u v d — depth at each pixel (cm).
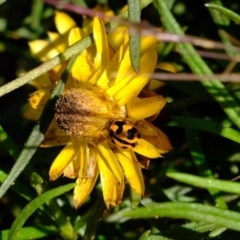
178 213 9
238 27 12
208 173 12
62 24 13
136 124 11
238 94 11
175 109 12
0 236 12
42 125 11
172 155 13
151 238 11
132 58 10
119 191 11
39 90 12
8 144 12
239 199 12
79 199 11
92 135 11
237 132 11
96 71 11
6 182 11
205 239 11
